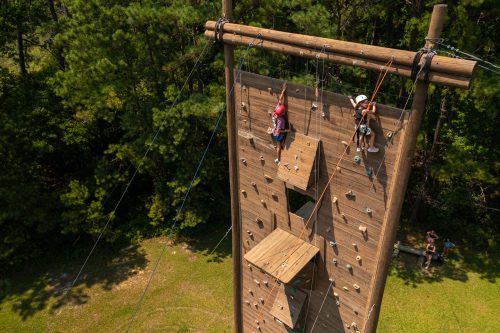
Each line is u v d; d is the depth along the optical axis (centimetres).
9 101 1769
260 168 769
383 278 637
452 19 1395
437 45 464
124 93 1747
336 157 619
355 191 616
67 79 1553
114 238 1805
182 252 1833
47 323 1482
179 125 1627
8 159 1684
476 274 1605
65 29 1759
